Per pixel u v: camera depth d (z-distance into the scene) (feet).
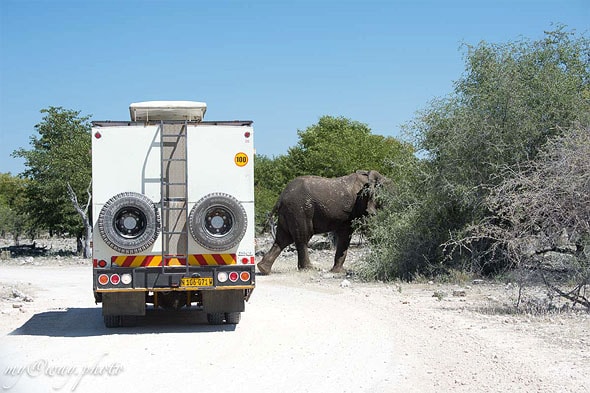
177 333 39.42
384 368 29.71
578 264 46.62
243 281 38.96
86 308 52.54
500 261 64.13
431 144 67.87
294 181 76.79
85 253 124.98
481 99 64.18
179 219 38.86
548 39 66.90
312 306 50.31
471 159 63.93
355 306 49.67
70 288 69.15
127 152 38.75
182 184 38.99
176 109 44.24
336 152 136.36
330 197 74.95
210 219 38.68
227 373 29.12
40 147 131.03
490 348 33.12
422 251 66.49
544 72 63.52
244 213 38.86
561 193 42.24
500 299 49.49
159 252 38.58
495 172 61.93
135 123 38.81
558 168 42.50
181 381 27.73
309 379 27.94
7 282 75.72
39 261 116.98
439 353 32.55
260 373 29.09
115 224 37.91
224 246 38.60
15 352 34.17
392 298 53.42
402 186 70.79
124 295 38.68
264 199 142.10
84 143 128.26
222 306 39.42
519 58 65.77
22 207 137.39
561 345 33.32
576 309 43.75
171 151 39.06
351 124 171.42
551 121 62.28
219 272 38.81
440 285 60.75
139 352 33.88
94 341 37.22
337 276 71.82
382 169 132.67
